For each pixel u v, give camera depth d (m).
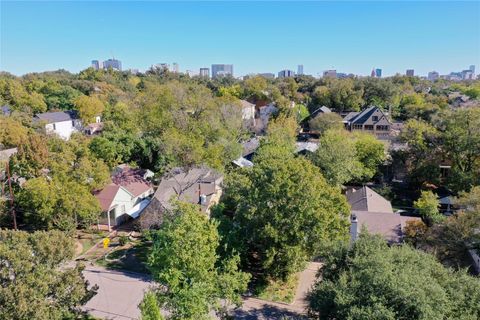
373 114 75.56
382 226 30.42
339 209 25.78
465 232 23.70
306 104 100.44
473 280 16.47
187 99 59.94
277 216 24.14
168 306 17.94
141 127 55.31
